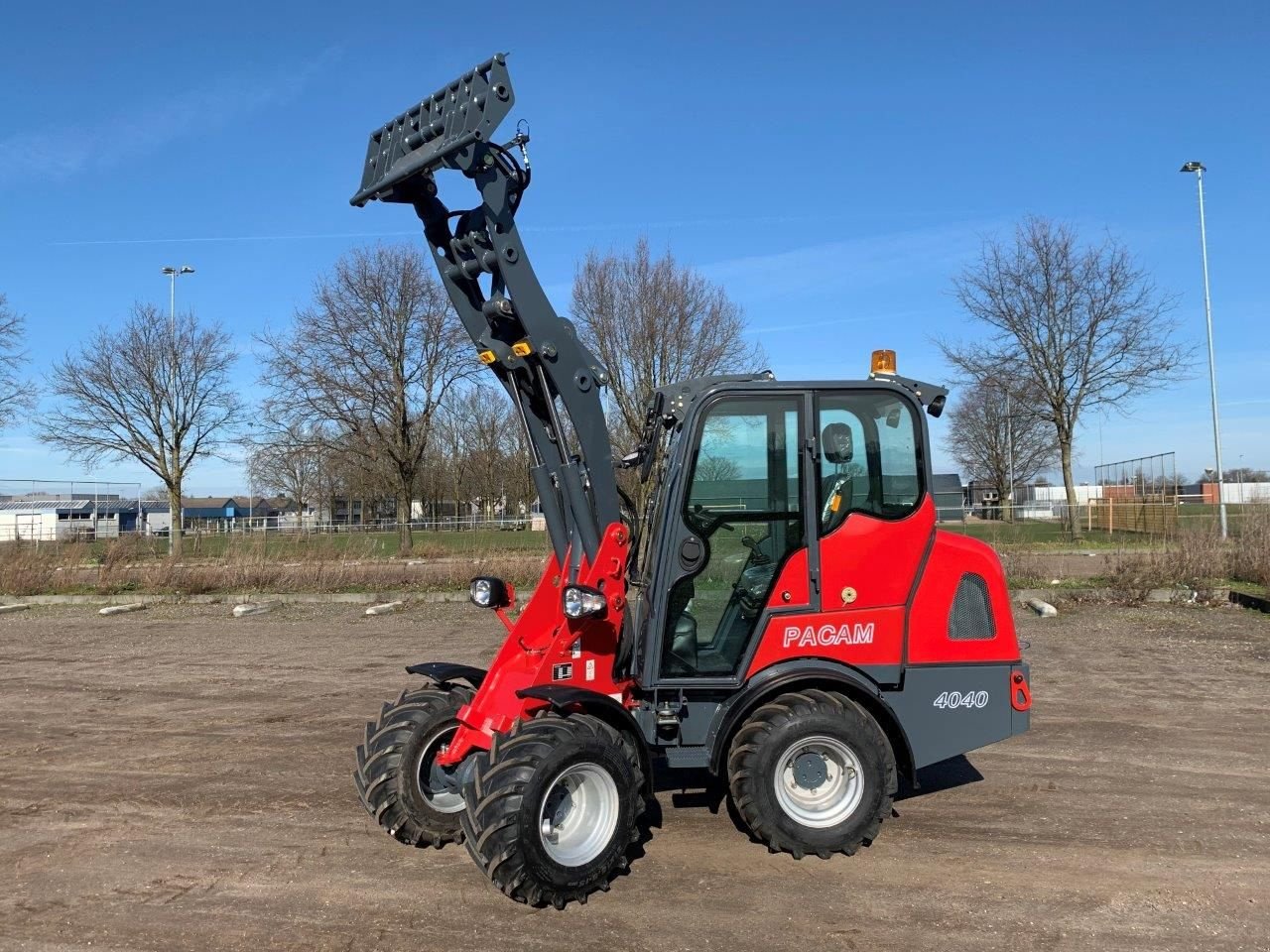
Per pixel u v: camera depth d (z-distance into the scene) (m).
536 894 3.95
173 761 6.47
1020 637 11.08
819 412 4.73
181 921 3.98
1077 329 25.48
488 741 4.39
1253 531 14.94
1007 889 4.24
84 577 18.19
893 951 3.68
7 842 4.94
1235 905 4.06
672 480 4.64
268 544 18.48
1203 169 24.67
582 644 4.62
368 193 4.61
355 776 4.84
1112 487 33.41
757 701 4.58
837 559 4.71
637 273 25.28
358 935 3.84
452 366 27.39
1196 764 6.15
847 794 4.53
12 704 8.40
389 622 13.65
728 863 4.54
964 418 45.09
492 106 4.23
